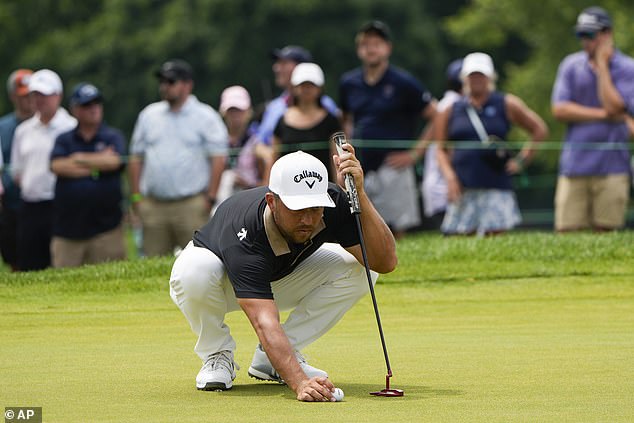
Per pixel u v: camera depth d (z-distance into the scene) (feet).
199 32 386.73
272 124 133.49
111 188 126.72
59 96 133.80
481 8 353.72
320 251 66.33
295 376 60.54
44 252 135.23
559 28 344.90
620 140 129.08
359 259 64.95
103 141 126.72
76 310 94.89
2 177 140.87
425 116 132.87
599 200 129.39
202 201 130.00
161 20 401.08
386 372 69.10
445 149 131.85
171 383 66.03
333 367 71.15
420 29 395.55
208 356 65.41
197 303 63.98
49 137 133.18
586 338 81.61
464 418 55.16
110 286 104.17
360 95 131.03
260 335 60.64
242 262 60.80
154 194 129.18
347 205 63.21
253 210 61.36
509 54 422.41
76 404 59.41
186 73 129.08
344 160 62.34
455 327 87.92
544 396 60.80
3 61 412.98
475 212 129.70
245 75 388.78
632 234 122.11
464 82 131.44
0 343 81.00
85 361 73.31
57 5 422.41
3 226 141.49
